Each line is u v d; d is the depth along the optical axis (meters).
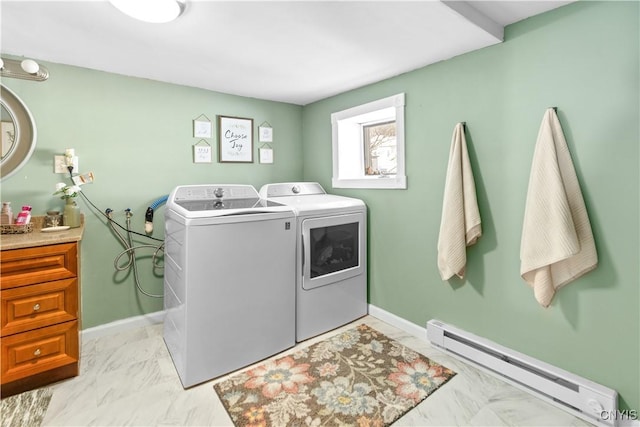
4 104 1.89
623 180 1.37
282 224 2.04
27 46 1.78
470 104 1.89
